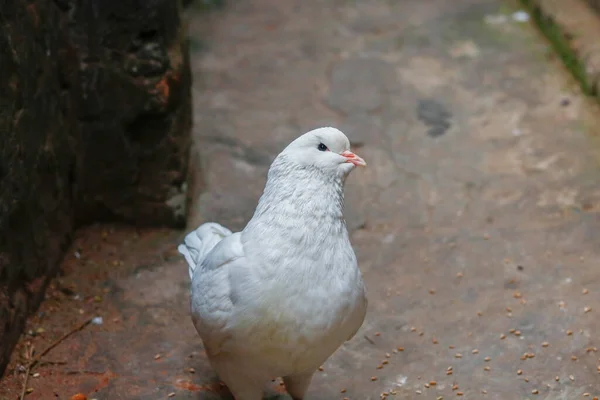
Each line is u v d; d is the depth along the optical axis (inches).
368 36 96.7
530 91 82.9
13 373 59.3
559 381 58.4
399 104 81.7
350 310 53.6
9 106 59.8
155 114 65.9
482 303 62.7
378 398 58.1
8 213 59.9
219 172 71.9
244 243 53.8
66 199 65.8
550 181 70.8
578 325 60.9
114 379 59.1
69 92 65.1
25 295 61.6
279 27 99.7
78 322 62.0
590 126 76.1
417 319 62.0
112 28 64.6
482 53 91.0
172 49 66.2
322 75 88.0
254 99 83.3
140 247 66.7
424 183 71.4
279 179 53.7
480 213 68.9
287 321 52.9
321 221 53.3
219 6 105.3
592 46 84.3
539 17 95.6
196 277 55.3
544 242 66.2
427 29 97.1
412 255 66.1
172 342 60.9
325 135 53.8
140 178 67.1
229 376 55.2
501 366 59.3
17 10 60.5
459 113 80.0
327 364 59.7
